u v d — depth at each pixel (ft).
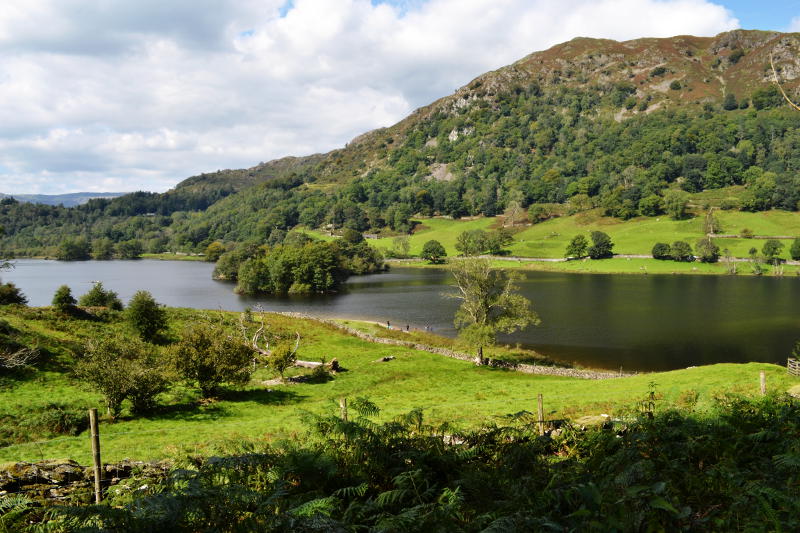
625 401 86.69
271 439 75.10
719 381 108.58
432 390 136.56
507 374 163.02
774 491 21.39
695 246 611.88
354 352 198.49
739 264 572.51
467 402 109.50
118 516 20.66
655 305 328.08
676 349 209.05
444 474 29.78
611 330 249.96
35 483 40.57
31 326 158.51
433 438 32.83
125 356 112.78
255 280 451.94
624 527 19.56
